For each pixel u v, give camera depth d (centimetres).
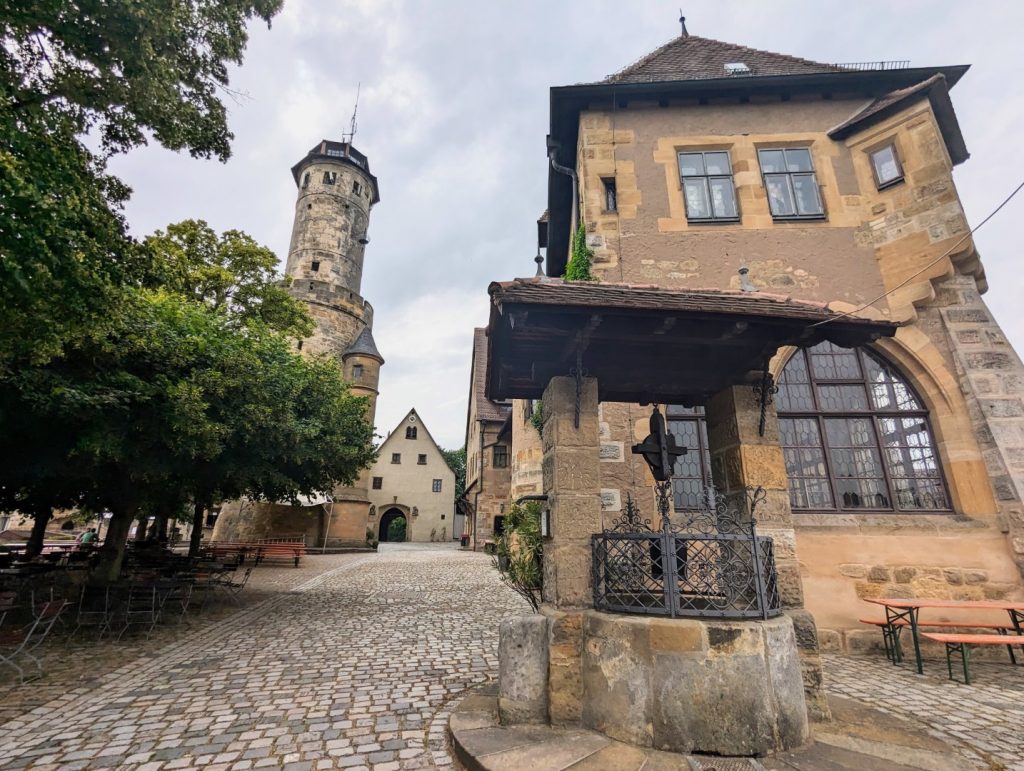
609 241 859
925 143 817
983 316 782
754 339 418
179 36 614
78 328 487
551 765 303
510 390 506
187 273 1611
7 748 364
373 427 1662
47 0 461
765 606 351
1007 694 495
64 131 485
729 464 459
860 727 366
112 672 562
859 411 772
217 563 1308
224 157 739
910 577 687
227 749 363
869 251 836
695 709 320
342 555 2641
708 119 927
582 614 382
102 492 970
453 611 977
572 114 959
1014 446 708
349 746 368
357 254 3981
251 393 824
